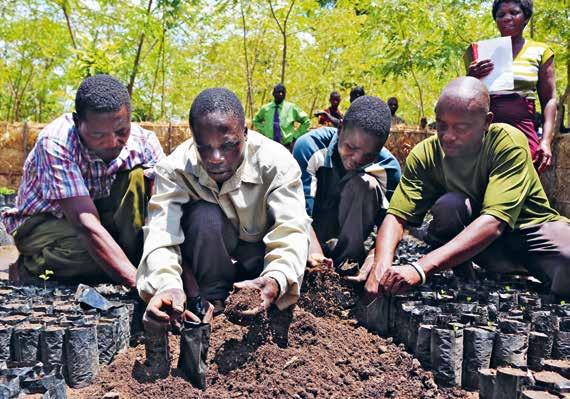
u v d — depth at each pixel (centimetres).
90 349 297
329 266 377
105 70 1127
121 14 1402
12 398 243
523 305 369
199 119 305
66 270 422
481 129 384
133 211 409
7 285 411
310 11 1539
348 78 1808
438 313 339
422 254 520
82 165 394
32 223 428
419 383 304
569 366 279
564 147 808
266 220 356
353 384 296
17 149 1144
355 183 404
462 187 414
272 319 327
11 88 2008
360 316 371
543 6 943
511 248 418
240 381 290
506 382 264
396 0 1109
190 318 309
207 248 346
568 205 799
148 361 297
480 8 1161
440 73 1124
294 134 1125
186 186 346
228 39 1880
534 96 508
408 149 1104
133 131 435
